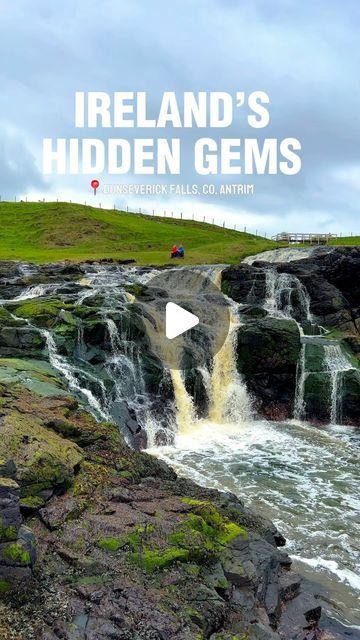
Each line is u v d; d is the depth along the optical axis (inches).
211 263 1908.2
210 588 345.1
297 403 999.0
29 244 2807.6
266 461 730.8
